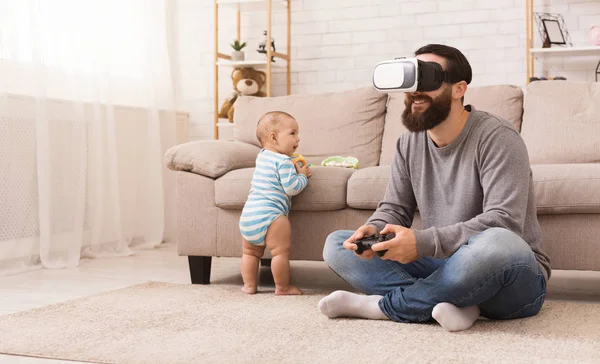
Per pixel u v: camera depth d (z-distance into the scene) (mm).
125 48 4141
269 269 3404
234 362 1622
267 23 4387
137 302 2391
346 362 1603
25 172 3365
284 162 2604
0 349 1785
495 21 4223
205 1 4793
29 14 3375
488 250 1819
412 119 1937
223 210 2809
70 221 3477
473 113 2014
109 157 3867
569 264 2404
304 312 2197
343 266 2150
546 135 2934
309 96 3471
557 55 4113
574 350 1680
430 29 4336
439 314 1854
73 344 1819
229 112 4492
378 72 1858
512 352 1667
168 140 4438
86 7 3727
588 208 2340
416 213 2535
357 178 2623
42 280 3014
